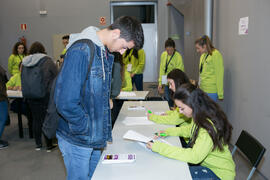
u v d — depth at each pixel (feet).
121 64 8.14
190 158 4.68
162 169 4.41
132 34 4.25
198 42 11.04
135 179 4.08
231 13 10.64
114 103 10.47
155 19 26.48
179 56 14.08
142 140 5.43
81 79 4.10
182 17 24.08
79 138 4.61
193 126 5.70
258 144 5.28
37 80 9.57
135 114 8.39
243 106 9.71
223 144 4.99
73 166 4.82
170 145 5.12
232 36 10.61
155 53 27.12
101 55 4.37
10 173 9.13
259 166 8.55
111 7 26.03
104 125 4.79
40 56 9.64
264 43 7.98
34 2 25.20
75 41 4.30
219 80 10.68
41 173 9.11
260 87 8.34
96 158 5.75
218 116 4.92
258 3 8.31
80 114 4.14
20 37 25.71
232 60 10.66
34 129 10.94
